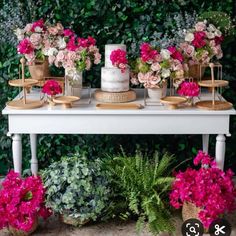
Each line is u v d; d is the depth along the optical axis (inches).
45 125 132.0
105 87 140.6
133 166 139.6
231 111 130.9
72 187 128.0
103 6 154.2
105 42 157.2
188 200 125.7
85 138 163.8
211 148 165.3
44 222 136.9
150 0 153.9
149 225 127.4
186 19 151.6
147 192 135.5
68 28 155.6
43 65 144.7
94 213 129.9
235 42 156.5
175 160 163.9
